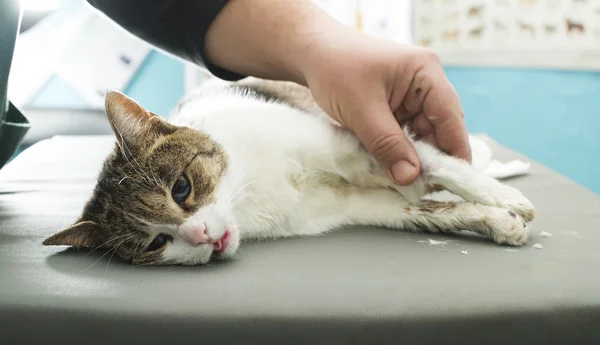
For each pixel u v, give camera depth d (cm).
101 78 113
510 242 40
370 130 43
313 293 34
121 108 43
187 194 42
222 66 52
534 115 102
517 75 100
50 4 111
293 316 32
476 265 37
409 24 103
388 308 32
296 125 48
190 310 32
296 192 48
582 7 92
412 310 32
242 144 47
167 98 116
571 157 101
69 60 112
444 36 103
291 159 48
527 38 98
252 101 52
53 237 41
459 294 33
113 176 43
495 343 32
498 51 100
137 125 44
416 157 43
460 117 45
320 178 49
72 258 40
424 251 40
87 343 33
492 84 103
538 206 48
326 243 43
